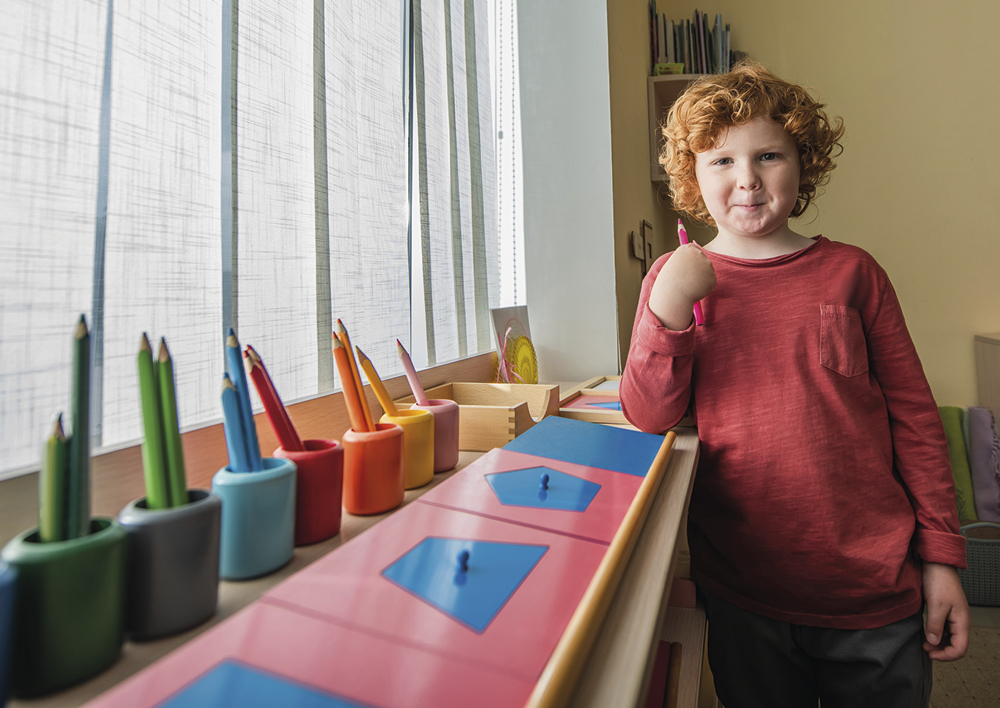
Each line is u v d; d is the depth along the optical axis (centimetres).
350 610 29
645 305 81
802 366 74
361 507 49
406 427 57
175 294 50
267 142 61
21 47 39
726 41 230
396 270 89
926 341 230
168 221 50
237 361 39
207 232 54
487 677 24
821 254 78
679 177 91
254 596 35
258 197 60
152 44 48
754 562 77
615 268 142
